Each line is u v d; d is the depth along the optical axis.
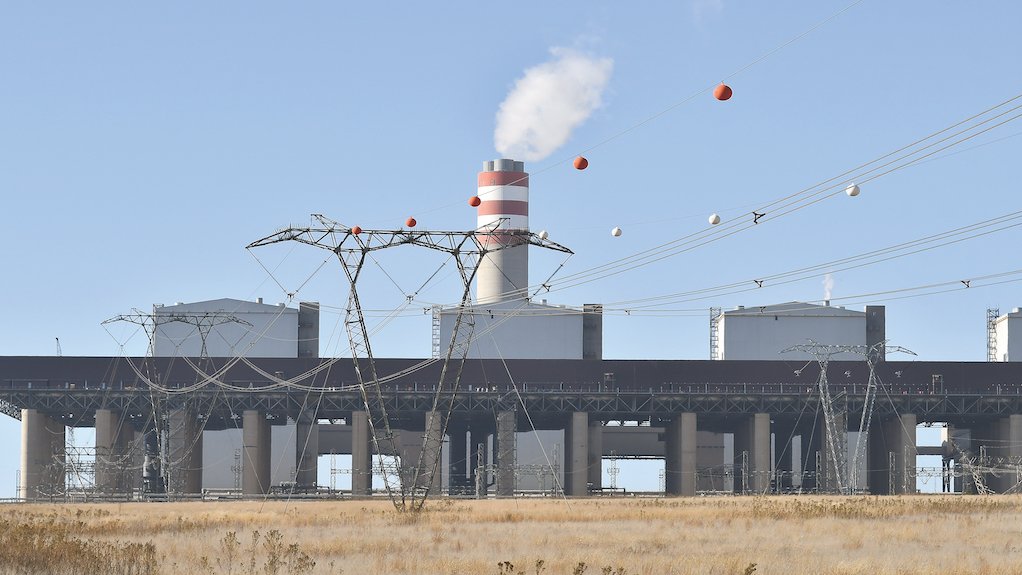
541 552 51.88
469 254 100.50
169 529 72.31
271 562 45.06
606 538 60.75
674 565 45.47
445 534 65.19
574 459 192.75
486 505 120.94
